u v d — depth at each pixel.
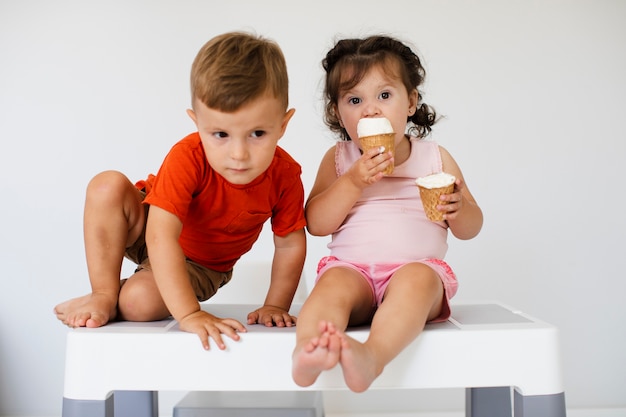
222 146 1.20
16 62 2.69
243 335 1.18
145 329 1.23
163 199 1.28
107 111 2.69
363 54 1.46
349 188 1.36
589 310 2.70
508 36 2.68
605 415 2.62
